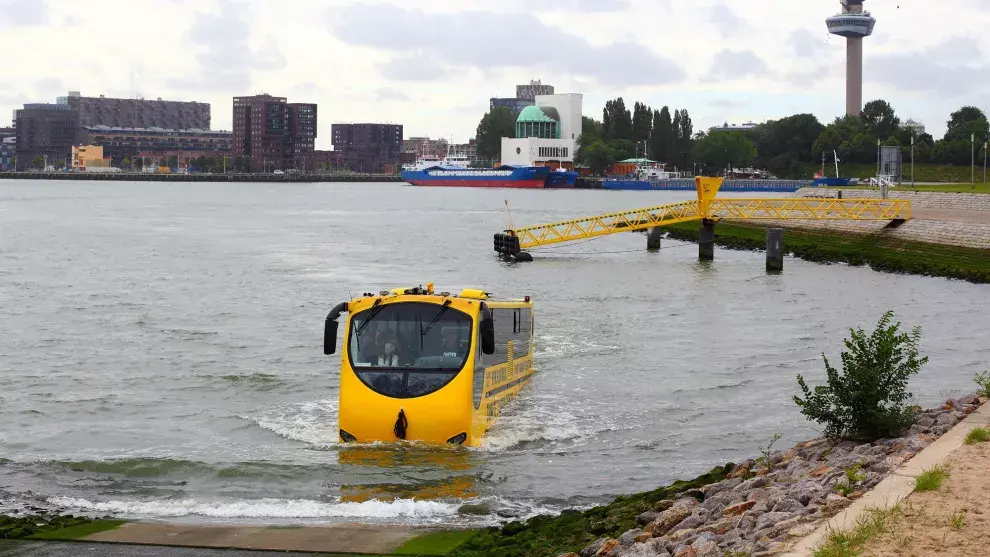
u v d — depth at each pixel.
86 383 35.31
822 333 47.09
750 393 33.53
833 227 111.38
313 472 24.38
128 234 124.31
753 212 104.19
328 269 80.81
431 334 26.03
